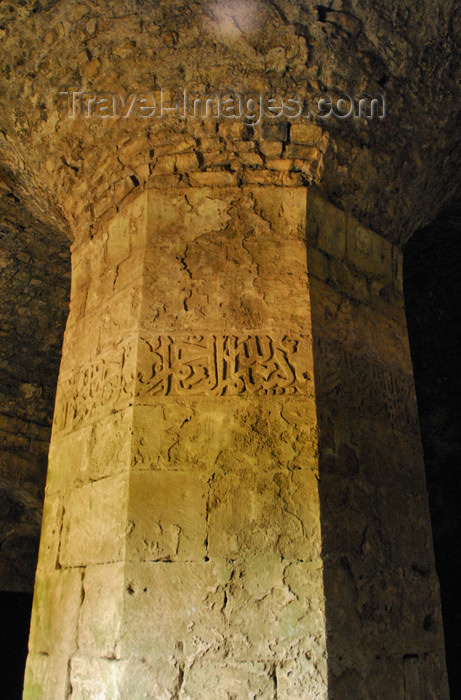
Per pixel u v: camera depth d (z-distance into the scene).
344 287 3.51
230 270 3.29
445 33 3.49
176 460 2.93
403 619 3.11
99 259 3.84
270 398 3.02
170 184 3.51
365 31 3.35
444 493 5.75
